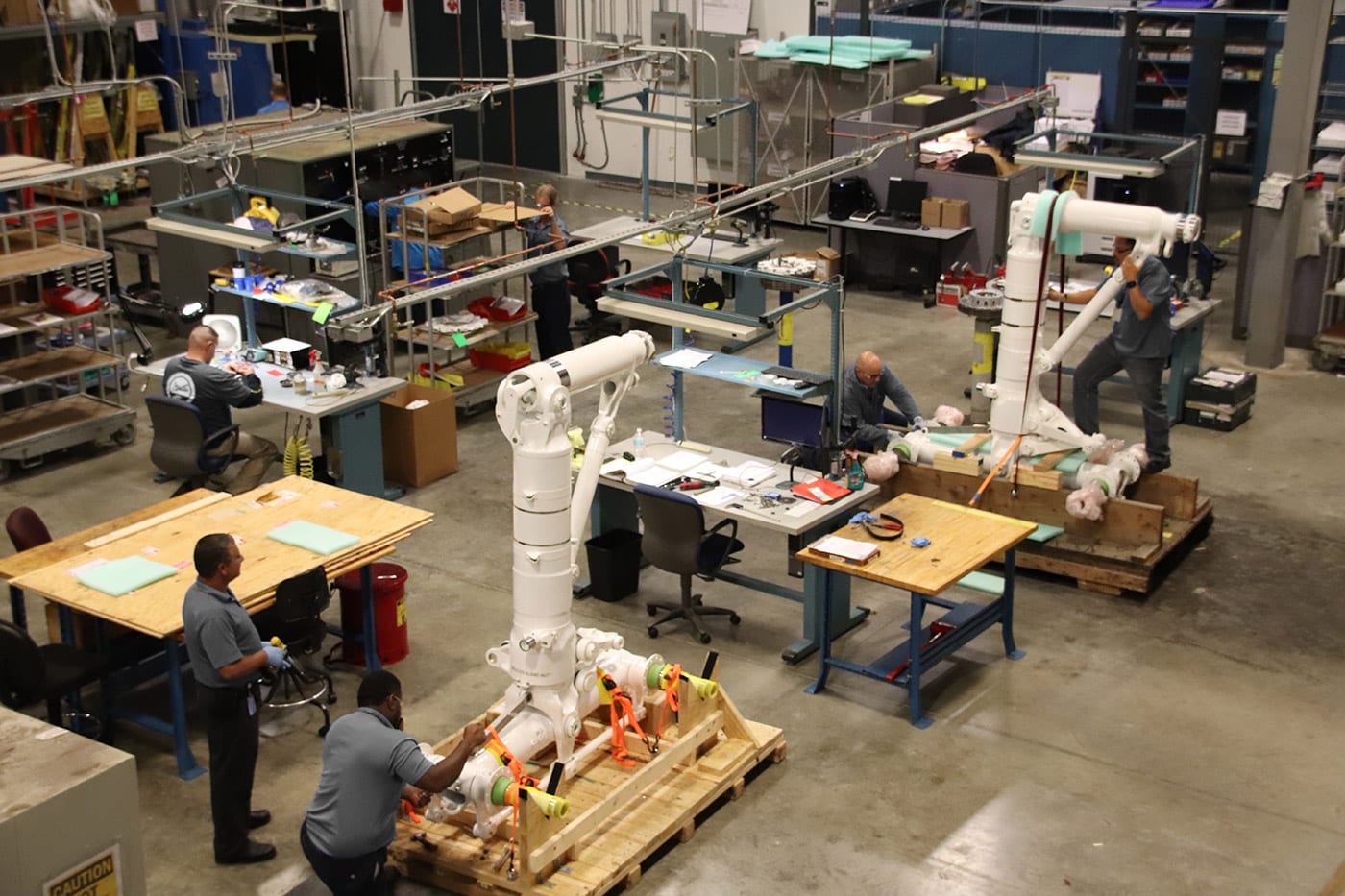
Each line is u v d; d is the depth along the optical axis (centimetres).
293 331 1139
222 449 868
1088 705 697
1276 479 948
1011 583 730
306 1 1512
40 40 1370
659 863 584
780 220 1511
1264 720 683
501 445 1023
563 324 1145
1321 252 1148
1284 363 1158
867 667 696
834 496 748
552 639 572
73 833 426
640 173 1625
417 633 764
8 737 448
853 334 1227
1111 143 1364
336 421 883
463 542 872
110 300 1091
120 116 1485
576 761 595
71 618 670
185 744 641
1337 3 1131
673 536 728
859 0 1466
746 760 631
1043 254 802
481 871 555
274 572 649
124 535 691
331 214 941
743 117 1480
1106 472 820
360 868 513
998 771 645
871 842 596
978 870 578
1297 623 772
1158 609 789
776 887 569
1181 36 1320
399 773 500
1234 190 1382
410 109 1032
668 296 1188
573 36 1603
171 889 567
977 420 1025
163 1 1558
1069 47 1391
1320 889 565
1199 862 582
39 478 959
